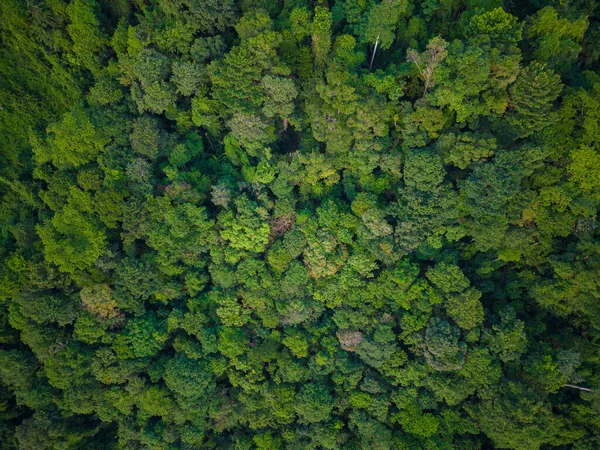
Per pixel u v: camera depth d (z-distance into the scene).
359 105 39.31
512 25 37.97
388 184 42.44
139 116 43.34
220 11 41.28
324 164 42.06
